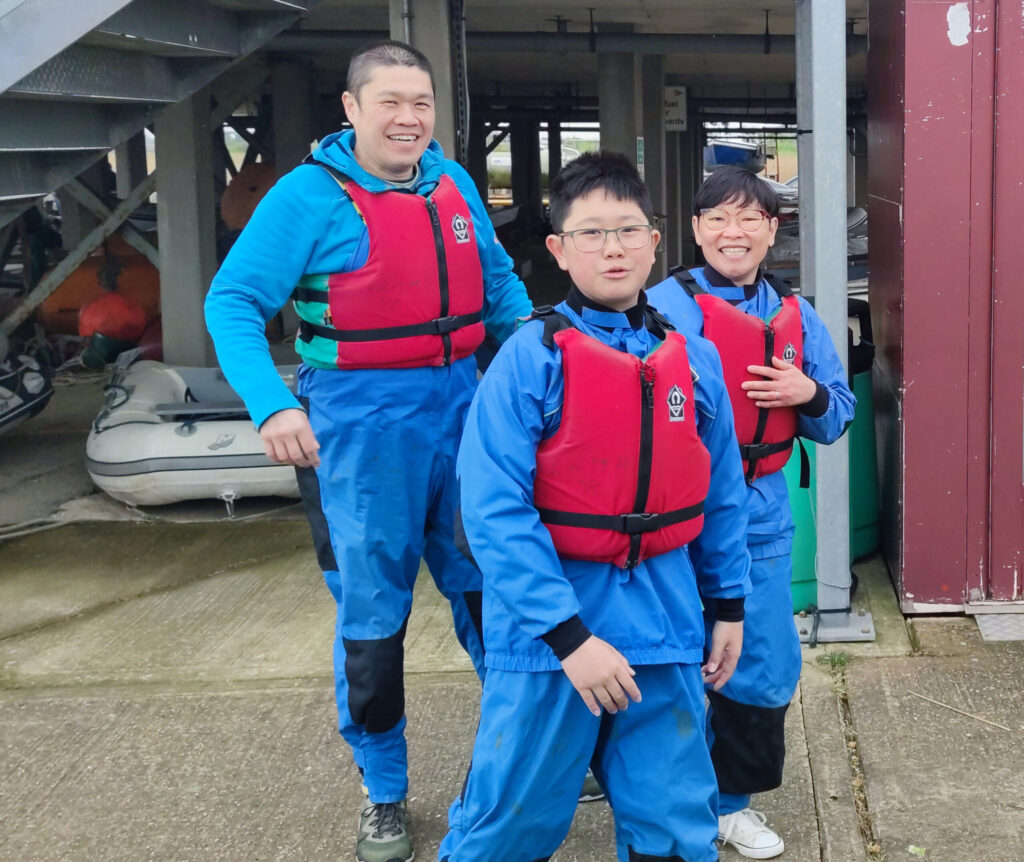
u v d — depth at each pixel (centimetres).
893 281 412
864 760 318
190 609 457
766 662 258
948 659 374
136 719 363
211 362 799
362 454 262
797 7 413
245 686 384
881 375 459
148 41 455
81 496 620
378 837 280
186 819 306
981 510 400
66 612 459
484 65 1622
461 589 279
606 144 1168
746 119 2214
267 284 252
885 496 454
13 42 405
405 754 285
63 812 312
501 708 208
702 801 207
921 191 386
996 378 392
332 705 367
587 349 196
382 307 256
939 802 296
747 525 244
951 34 377
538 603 191
